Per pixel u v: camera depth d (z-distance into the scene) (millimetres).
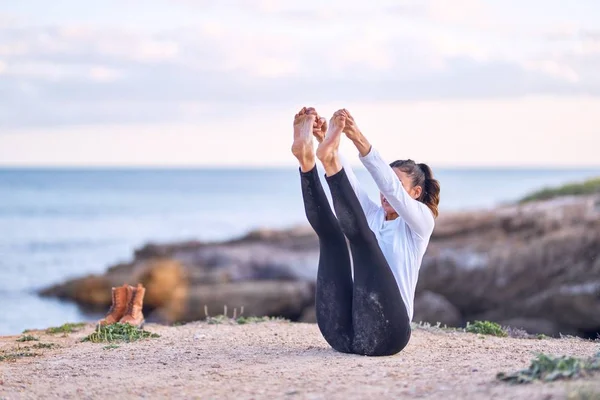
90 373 5574
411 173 5926
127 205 86812
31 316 23250
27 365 6082
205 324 8781
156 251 30484
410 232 5836
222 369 5504
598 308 22922
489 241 27047
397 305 5562
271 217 76000
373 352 5746
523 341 7277
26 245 45688
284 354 6121
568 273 24406
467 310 25312
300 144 5438
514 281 24906
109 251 43188
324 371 5242
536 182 164875
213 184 148375
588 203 29422
